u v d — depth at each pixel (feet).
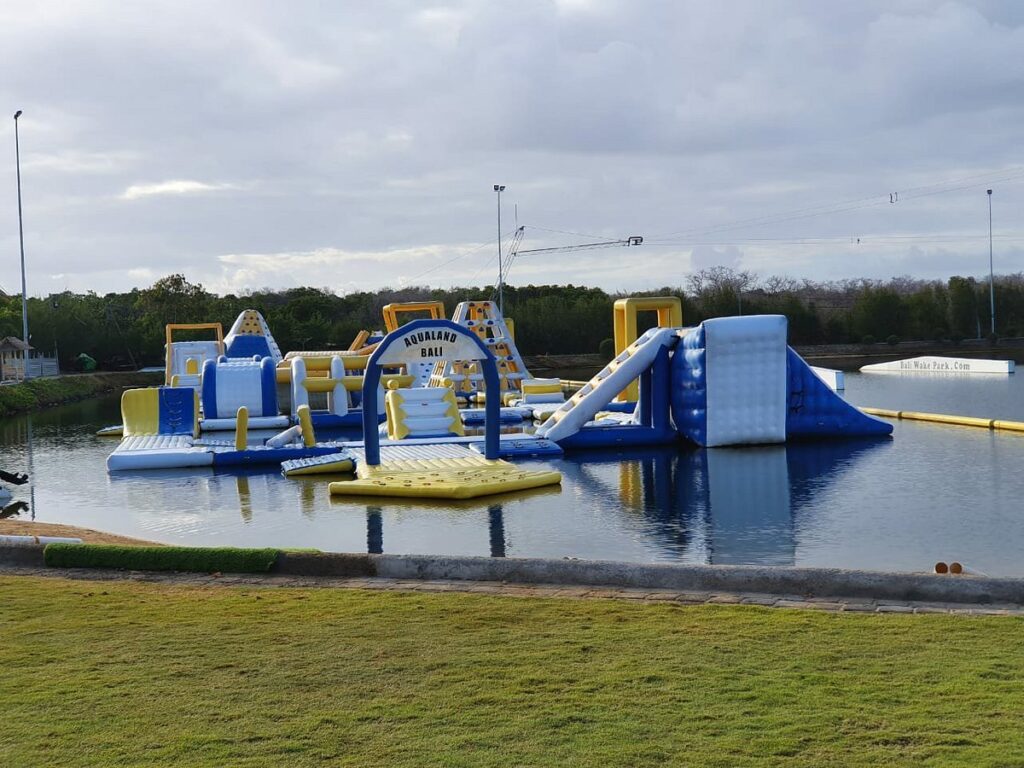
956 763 16.83
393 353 77.15
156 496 71.05
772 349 90.38
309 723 19.56
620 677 21.77
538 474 71.61
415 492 66.49
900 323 293.84
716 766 17.03
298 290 345.51
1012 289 303.68
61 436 118.52
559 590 30.71
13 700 21.26
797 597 29.22
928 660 22.48
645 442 93.71
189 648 24.97
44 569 35.96
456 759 17.63
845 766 16.89
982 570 43.57
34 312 247.09
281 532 56.08
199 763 17.74
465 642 24.81
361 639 25.34
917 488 65.92
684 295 310.45
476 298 334.03
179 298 290.35
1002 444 88.94
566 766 17.20
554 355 287.28
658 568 30.81
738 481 71.10
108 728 19.54
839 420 94.94
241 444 88.17
